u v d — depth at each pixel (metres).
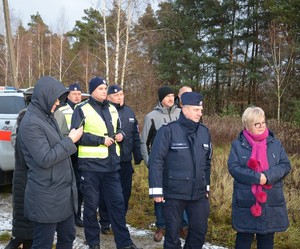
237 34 24.66
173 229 3.48
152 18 23.33
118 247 4.10
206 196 3.55
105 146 4.08
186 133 3.44
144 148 4.64
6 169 6.06
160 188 3.39
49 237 3.03
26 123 2.90
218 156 7.82
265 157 3.29
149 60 25.81
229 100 25.16
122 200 4.16
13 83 15.94
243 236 3.42
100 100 4.20
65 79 33.88
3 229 4.75
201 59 23.91
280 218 3.30
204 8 24.91
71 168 3.15
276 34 20.86
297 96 21.92
